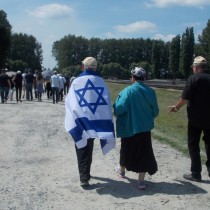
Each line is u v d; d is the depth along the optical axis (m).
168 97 25.02
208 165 5.89
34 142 8.61
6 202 4.91
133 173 6.15
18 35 124.69
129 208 4.75
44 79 25.58
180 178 5.95
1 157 7.19
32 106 17.42
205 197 5.14
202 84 5.57
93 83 5.49
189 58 95.50
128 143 5.40
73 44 130.50
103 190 5.39
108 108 5.48
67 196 5.15
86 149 5.47
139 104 5.32
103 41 135.38
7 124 11.29
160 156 7.35
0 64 79.81
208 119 5.59
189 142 5.79
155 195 5.20
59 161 6.93
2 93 19.23
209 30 84.62
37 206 4.79
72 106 5.42
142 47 137.00
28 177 5.96
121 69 121.94
